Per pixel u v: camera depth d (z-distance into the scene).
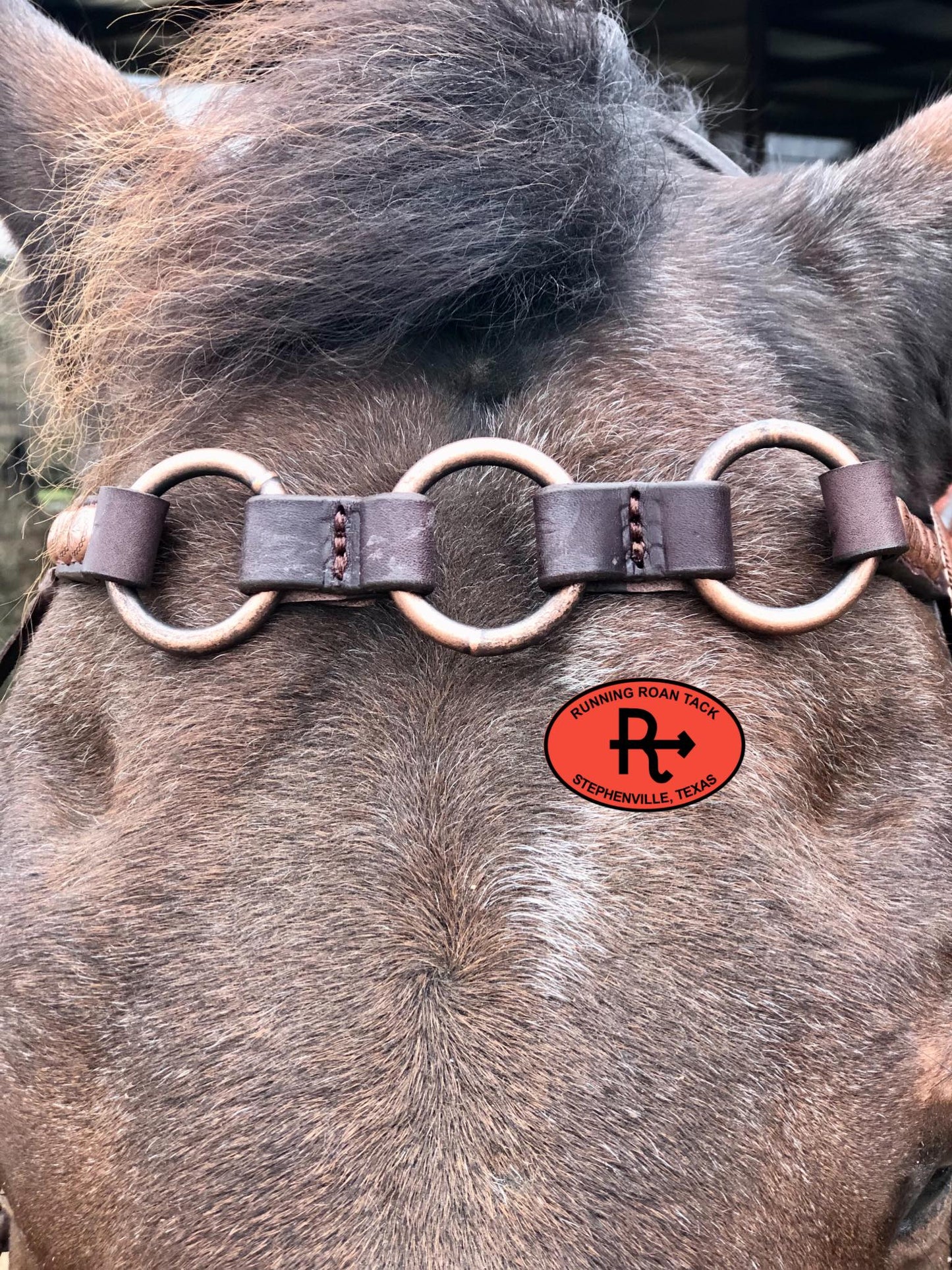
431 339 0.28
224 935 0.24
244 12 0.35
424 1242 0.22
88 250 0.32
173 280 0.29
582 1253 0.22
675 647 0.26
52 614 0.30
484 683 0.25
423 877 0.24
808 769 0.26
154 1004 0.23
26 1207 0.25
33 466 0.40
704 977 0.23
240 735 0.25
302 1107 0.22
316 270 0.27
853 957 0.24
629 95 0.32
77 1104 0.24
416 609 0.24
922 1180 0.26
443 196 0.27
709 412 0.28
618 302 0.29
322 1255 0.22
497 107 0.28
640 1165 0.22
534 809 0.24
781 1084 0.23
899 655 0.28
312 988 0.23
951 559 0.33
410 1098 0.22
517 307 0.28
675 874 0.24
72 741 0.28
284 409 0.28
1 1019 0.25
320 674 0.25
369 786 0.24
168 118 0.34
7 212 0.36
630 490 0.25
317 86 0.29
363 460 0.27
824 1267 0.24
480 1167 0.22
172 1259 0.22
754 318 0.31
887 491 0.27
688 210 0.34
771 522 0.27
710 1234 0.22
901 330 0.33
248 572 0.25
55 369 0.32
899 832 0.26
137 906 0.24
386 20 0.30
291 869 0.24
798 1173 0.23
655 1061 0.23
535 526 0.25
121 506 0.27
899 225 0.34
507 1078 0.22
